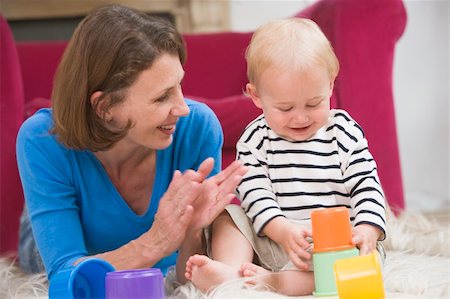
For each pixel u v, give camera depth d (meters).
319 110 1.48
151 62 1.41
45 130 1.58
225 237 1.53
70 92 1.46
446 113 3.97
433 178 3.99
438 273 1.51
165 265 1.79
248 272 1.40
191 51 2.79
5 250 2.30
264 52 1.48
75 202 1.61
